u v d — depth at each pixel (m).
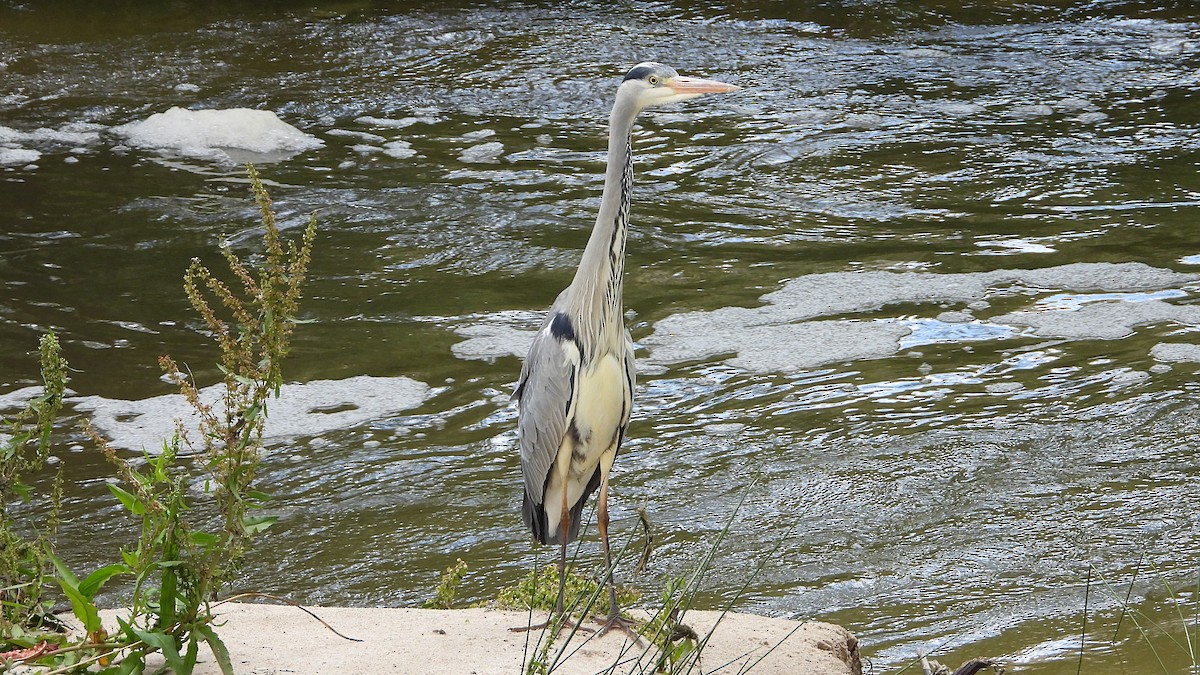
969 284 13.41
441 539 8.65
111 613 5.56
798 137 19.08
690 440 10.15
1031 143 18.73
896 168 17.67
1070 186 16.84
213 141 18.80
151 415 10.50
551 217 15.80
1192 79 22.03
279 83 21.95
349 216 15.84
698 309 12.84
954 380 11.15
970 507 8.96
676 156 18.30
